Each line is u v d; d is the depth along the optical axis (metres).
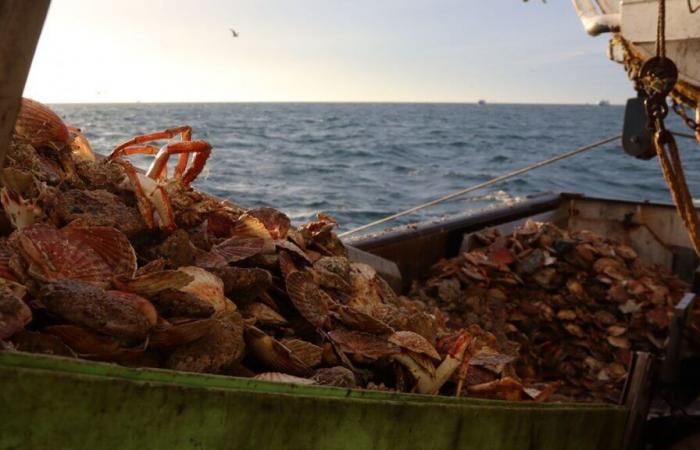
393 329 1.08
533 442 0.96
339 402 0.67
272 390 0.62
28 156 0.88
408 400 0.75
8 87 0.43
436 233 2.64
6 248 0.76
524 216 3.14
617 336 2.35
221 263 0.94
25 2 0.42
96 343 0.66
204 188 8.31
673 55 2.07
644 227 3.22
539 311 2.39
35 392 0.49
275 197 8.00
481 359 1.16
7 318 0.60
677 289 2.61
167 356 0.75
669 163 1.63
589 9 2.32
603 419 1.18
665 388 1.99
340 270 1.18
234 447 0.60
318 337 1.01
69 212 0.85
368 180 10.05
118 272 0.80
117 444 0.54
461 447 0.83
